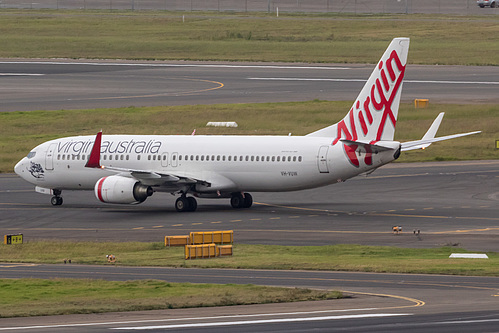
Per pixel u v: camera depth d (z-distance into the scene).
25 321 100.31
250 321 96.75
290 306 107.31
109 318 101.38
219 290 121.06
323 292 116.62
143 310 107.38
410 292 117.50
